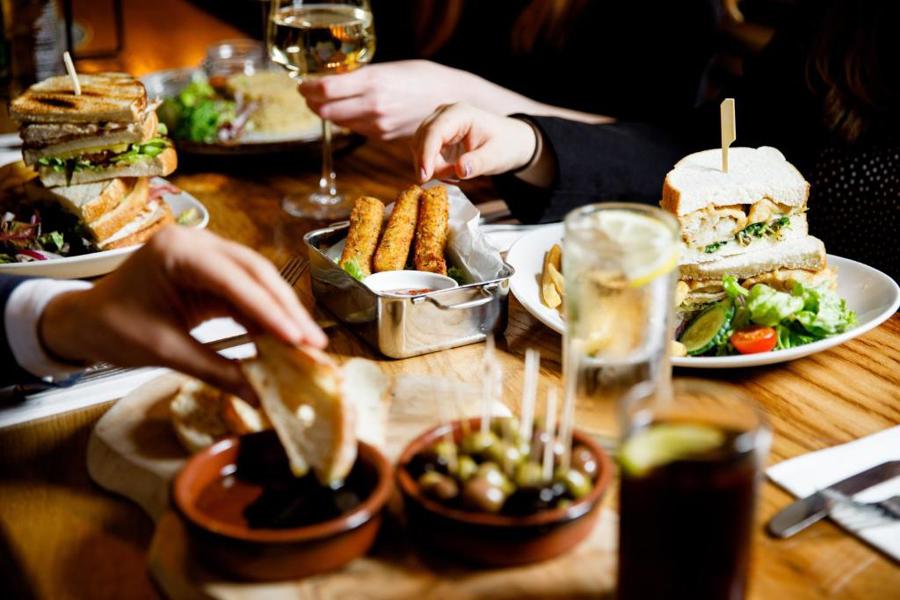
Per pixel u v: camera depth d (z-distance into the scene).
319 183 2.44
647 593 0.91
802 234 1.74
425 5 3.32
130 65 3.48
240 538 0.98
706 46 2.89
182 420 1.29
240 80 2.79
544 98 3.10
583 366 1.25
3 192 2.07
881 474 1.20
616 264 1.20
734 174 1.74
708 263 1.69
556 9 2.98
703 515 0.87
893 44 2.10
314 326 1.16
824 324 1.54
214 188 2.44
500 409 1.35
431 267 1.71
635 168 2.29
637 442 0.90
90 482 1.26
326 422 1.06
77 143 2.01
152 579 1.06
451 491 1.02
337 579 1.03
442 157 2.22
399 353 1.55
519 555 1.01
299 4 2.29
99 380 1.49
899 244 2.14
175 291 1.18
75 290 1.28
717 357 1.48
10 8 3.21
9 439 1.35
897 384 1.48
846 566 1.07
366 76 2.43
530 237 1.89
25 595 1.07
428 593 1.01
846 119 2.19
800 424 1.37
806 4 2.36
